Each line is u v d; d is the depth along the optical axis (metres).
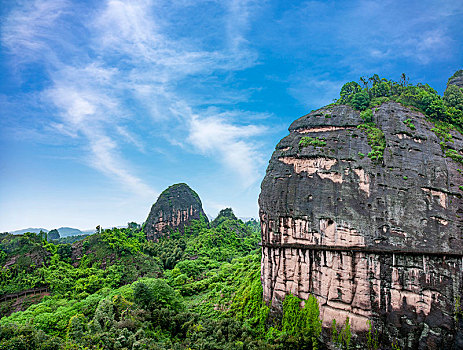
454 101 42.47
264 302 40.66
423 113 40.53
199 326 37.56
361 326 31.95
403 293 30.92
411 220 32.56
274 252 40.44
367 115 41.19
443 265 30.03
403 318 30.41
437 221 31.80
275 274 39.94
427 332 29.11
